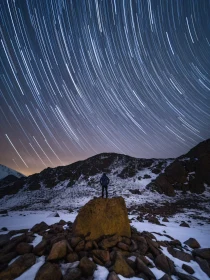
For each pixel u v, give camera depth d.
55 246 4.48
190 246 6.71
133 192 26.11
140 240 5.81
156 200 22.73
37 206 23.81
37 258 4.45
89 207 5.93
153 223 10.59
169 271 4.57
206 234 8.83
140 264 4.43
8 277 3.70
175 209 18.77
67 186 33.44
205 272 4.92
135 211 16.81
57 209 19.42
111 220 5.93
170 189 26.25
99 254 4.69
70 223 7.95
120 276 4.07
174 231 8.76
